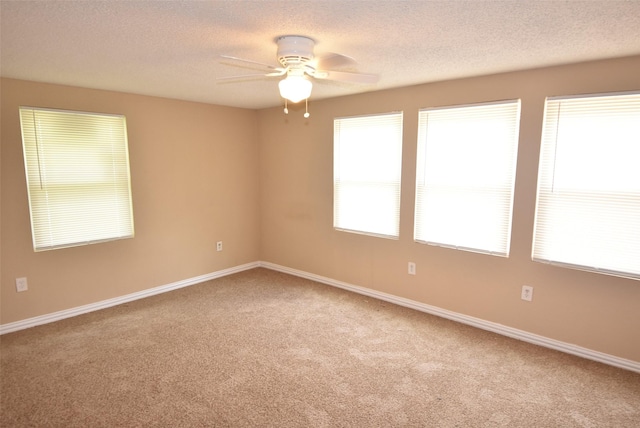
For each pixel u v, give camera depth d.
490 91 2.98
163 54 2.41
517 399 2.28
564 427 2.04
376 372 2.57
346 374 2.54
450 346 2.93
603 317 2.65
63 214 3.38
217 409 2.18
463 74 2.98
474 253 3.23
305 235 4.63
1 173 3.03
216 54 2.41
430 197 3.43
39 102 3.17
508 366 2.64
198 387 2.39
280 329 3.23
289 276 4.80
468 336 3.10
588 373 2.55
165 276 4.20
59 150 3.31
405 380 2.47
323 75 2.28
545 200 2.81
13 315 3.18
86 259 3.56
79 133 3.41
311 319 3.44
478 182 3.13
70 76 2.99
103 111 3.55
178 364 2.66
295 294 4.11
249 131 4.92
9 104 3.03
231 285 4.43
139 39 2.12
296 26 1.93
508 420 2.10
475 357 2.76
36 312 3.30
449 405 2.22
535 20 1.84
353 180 4.02
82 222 3.51
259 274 4.89
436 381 2.46
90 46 2.24
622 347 2.60
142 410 2.17
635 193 2.45
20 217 3.15
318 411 2.17
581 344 2.76
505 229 3.03
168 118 4.05
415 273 3.64
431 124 3.34
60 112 3.28
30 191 3.19
